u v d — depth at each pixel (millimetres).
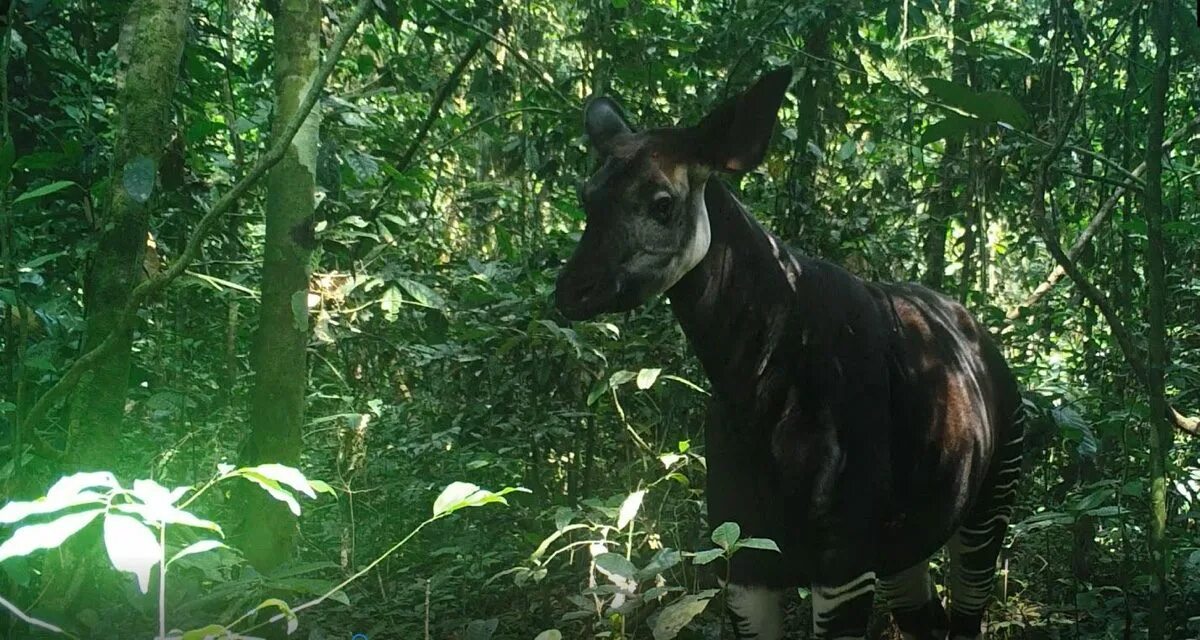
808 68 5039
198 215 4574
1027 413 4281
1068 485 4715
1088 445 4141
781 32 5289
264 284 3270
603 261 2717
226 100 5352
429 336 4742
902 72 6168
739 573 3008
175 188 3818
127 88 2895
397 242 4672
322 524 4867
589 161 5250
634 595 2646
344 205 4402
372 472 4742
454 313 4504
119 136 2889
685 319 2928
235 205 4988
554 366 4520
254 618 2932
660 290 2758
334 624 3670
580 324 3881
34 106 3820
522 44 7031
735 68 4812
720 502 3025
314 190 3311
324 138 4812
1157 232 3029
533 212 7020
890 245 5508
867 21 6012
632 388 4449
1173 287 4871
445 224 7004
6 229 2795
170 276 2713
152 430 5258
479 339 4402
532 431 4535
